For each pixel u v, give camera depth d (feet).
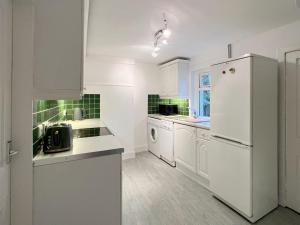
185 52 11.23
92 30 7.68
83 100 11.94
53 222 3.84
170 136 11.56
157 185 8.92
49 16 3.74
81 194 4.07
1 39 3.07
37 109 4.33
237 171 6.48
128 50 10.78
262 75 6.32
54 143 4.10
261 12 6.11
